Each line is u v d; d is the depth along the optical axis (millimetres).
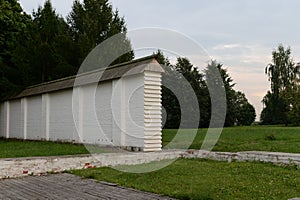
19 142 15766
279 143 12492
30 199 5699
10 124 19172
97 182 7152
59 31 22406
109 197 5773
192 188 6336
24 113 17438
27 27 21625
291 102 32656
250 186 6398
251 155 9523
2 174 7836
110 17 23750
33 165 8242
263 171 7984
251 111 32125
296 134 16516
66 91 14305
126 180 7305
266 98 39469
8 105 19297
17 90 18797
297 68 41844
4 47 22141
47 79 20922
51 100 15391
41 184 7020
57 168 8570
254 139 14500
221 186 6453
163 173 8125
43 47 20484
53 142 14695
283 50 42344
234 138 14859
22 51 20750
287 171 7906
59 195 5969
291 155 8625
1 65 20906
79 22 24219
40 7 22703
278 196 5625
